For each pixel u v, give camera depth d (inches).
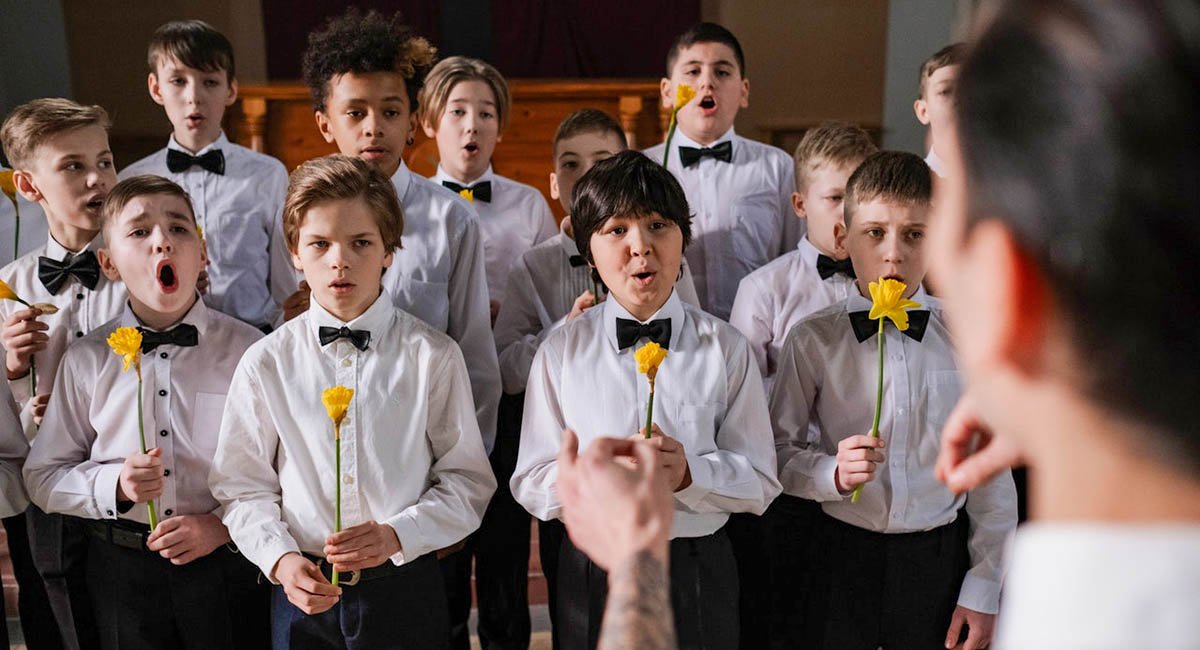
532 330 110.2
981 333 15.0
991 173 14.4
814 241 102.0
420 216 100.7
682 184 125.5
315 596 70.7
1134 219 13.3
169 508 81.8
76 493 78.5
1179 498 14.1
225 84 129.2
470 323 98.7
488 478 80.7
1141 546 13.8
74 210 97.3
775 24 330.0
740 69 126.8
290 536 74.6
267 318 126.8
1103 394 14.0
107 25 304.3
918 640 80.4
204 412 84.0
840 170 98.2
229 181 128.3
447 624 79.1
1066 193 13.6
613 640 20.9
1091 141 13.5
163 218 82.9
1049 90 13.9
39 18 289.0
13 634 114.8
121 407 82.6
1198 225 13.1
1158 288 13.3
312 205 77.2
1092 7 14.0
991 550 78.7
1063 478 14.9
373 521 74.0
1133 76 13.3
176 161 126.8
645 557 22.4
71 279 97.4
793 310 100.2
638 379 79.8
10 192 101.3
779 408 85.3
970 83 14.9
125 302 97.2
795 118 335.0
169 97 126.5
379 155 98.6
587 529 24.4
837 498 77.5
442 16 323.0
